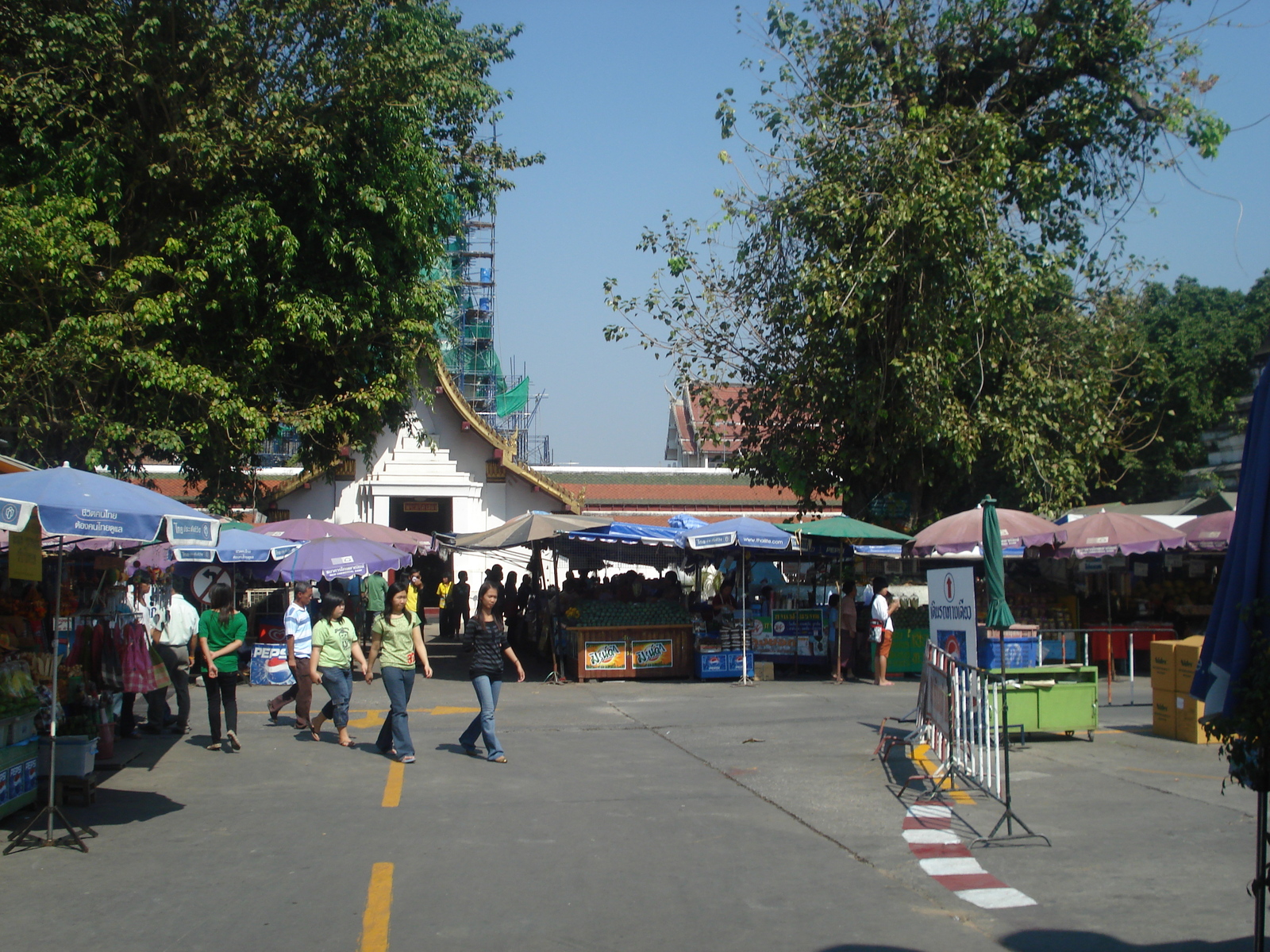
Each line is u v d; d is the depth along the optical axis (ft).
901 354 64.23
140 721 45.75
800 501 79.56
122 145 52.49
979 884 22.30
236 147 53.36
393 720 36.52
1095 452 74.90
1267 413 15.75
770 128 69.21
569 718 47.47
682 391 76.02
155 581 59.62
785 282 68.49
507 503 106.83
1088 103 69.62
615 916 20.17
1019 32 67.51
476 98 64.18
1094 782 32.55
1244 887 21.98
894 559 85.66
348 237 57.16
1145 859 24.13
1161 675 41.37
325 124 55.06
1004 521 58.75
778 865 23.73
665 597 71.20
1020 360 69.41
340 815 28.58
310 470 69.15
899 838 26.09
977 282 62.69
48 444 52.21
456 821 27.84
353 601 76.02
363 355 61.62
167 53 51.11
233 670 38.75
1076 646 58.54
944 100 70.74
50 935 19.13
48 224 47.16
